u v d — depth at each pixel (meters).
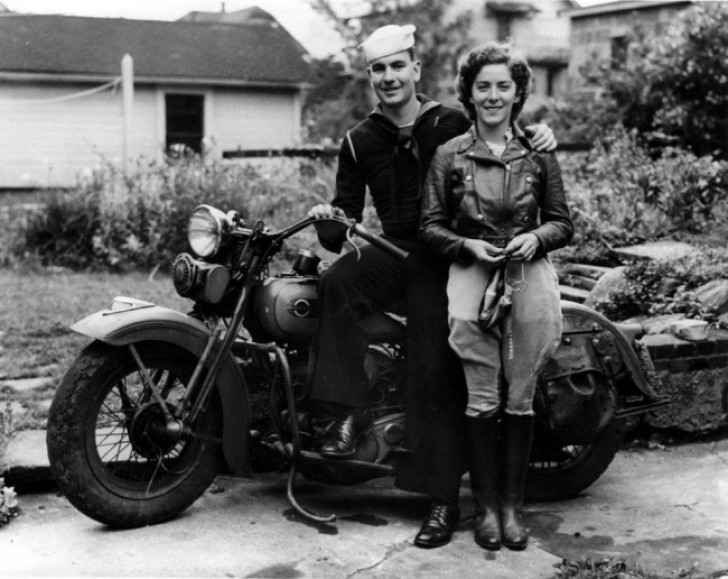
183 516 3.70
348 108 14.41
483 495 3.53
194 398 3.61
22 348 6.13
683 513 3.84
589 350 3.86
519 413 3.55
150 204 10.55
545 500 3.99
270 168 12.15
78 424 3.42
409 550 3.44
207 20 19.72
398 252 3.62
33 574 3.14
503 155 3.53
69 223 10.58
